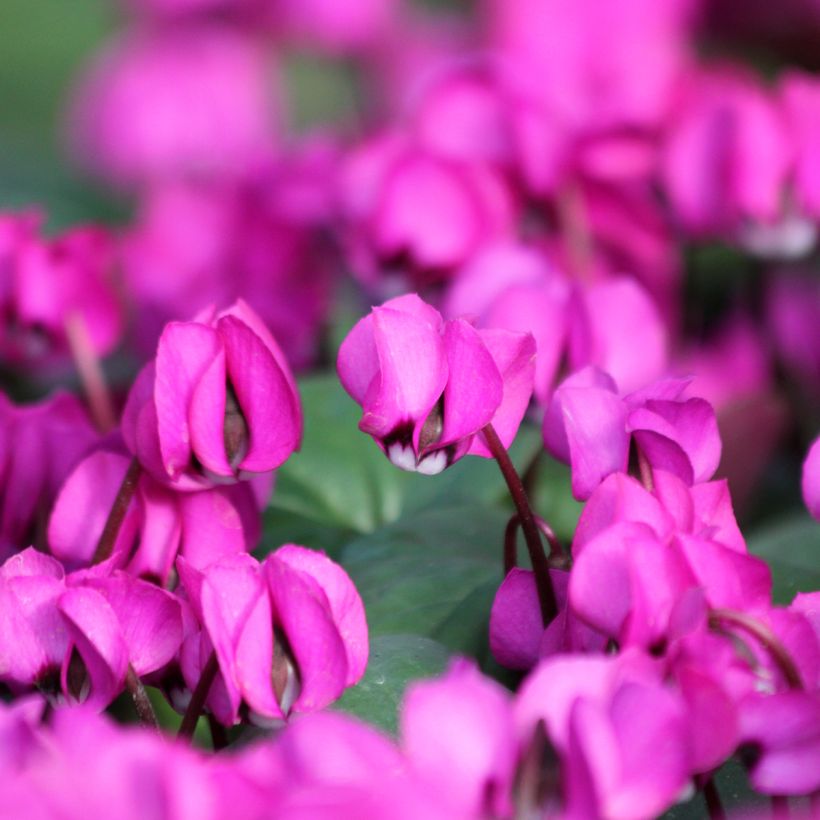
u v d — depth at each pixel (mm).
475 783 445
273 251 673
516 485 483
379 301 621
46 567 478
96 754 432
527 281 575
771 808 467
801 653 464
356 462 560
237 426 485
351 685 479
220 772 432
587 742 442
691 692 450
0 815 426
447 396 482
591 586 466
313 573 470
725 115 621
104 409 563
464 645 500
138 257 667
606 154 618
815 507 487
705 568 463
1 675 475
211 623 464
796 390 652
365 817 425
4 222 586
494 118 625
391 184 614
